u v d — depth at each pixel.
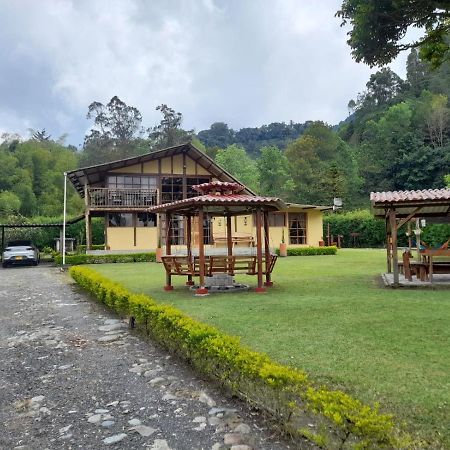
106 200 21.98
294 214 24.83
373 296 7.94
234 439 3.02
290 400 3.12
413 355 4.32
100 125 68.06
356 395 3.44
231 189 9.51
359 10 6.30
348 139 77.81
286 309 6.86
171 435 3.15
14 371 4.77
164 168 23.56
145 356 5.10
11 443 3.13
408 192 10.09
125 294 7.00
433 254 9.38
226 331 5.50
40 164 39.62
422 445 2.66
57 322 7.20
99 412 3.61
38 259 21.91
